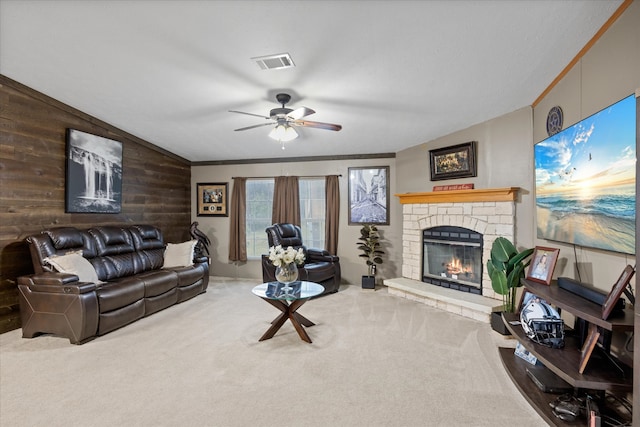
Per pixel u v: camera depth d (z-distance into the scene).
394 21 2.32
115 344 3.25
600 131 2.18
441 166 4.89
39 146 3.94
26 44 2.86
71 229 4.02
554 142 2.92
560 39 2.42
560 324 2.33
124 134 5.11
